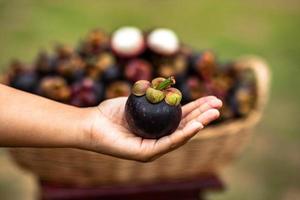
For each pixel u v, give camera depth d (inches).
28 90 41.1
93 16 105.8
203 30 104.8
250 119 39.8
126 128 28.8
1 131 28.0
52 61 42.8
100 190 37.8
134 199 38.6
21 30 97.6
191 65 43.2
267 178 67.1
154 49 43.7
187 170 38.4
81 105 39.9
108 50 44.9
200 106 29.0
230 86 42.4
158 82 28.1
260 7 115.1
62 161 36.4
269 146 72.7
